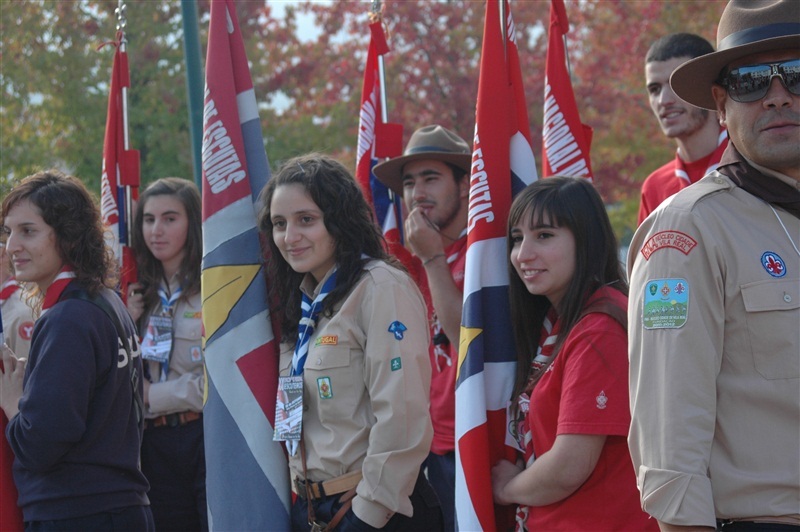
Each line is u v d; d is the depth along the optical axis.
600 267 2.71
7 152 10.01
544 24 10.66
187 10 4.58
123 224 4.59
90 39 10.29
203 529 4.12
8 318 4.34
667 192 4.49
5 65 9.83
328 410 2.94
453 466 3.80
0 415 3.17
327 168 3.09
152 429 4.16
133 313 4.43
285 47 11.24
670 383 1.99
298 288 3.22
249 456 3.19
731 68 2.22
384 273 3.00
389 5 10.77
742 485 1.98
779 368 1.98
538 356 2.78
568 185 2.75
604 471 2.51
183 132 10.89
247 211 3.38
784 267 2.03
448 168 4.17
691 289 2.03
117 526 2.98
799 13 2.15
